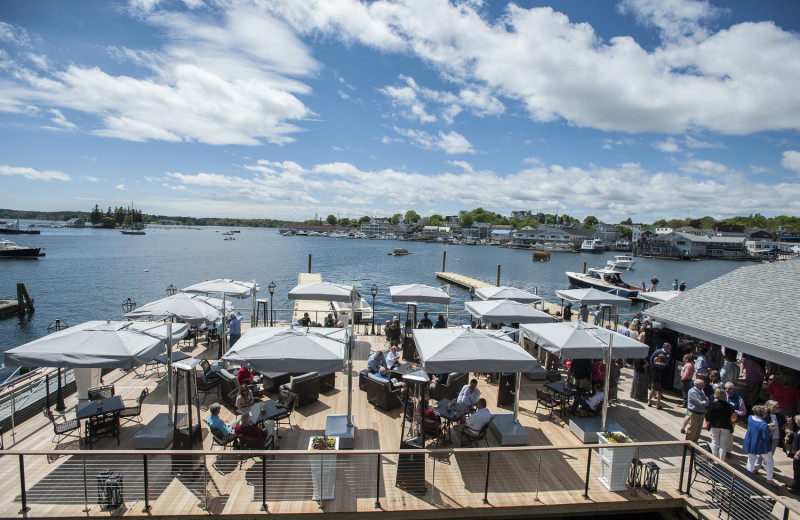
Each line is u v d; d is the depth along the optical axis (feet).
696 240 373.61
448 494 23.89
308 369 27.12
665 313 44.62
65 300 122.42
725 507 22.67
